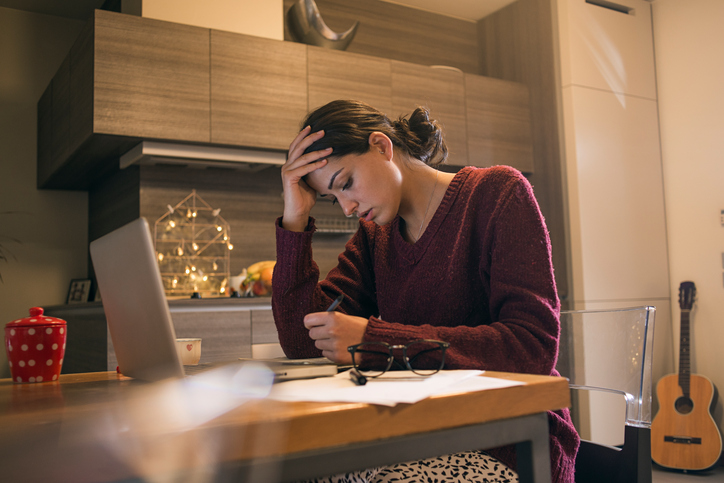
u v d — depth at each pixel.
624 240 3.65
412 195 1.22
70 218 3.75
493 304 1.01
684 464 3.11
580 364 1.18
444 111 3.55
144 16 2.88
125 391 0.81
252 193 3.49
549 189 3.71
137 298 0.82
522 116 3.83
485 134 3.68
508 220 1.04
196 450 0.49
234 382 0.71
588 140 3.61
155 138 2.77
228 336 2.71
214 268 3.34
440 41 4.15
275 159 3.12
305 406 0.56
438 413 0.60
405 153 1.21
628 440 1.04
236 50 2.99
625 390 1.08
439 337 0.85
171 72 2.82
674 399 3.26
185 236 3.26
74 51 2.97
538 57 3.81
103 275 0.96
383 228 1.34
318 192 1.21
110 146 2.86
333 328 0.85
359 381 0.67
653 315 1.06
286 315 1.20
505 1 4.00
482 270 1.10
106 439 0.48
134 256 0.80
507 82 3.80
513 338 0.88
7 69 3.59
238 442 0.50
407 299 1.20
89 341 2.76
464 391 0.62
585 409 3.34
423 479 0.93
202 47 2.90
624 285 3.61
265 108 3.03
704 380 3.22
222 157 2.97
